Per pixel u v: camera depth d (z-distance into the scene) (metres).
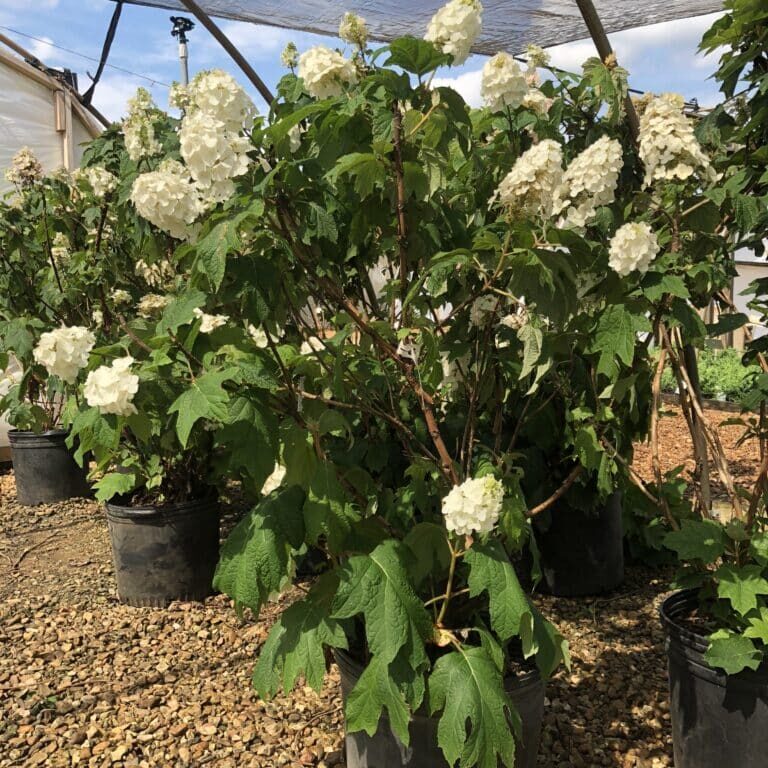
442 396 2.75
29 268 4.82
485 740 1.77
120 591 3.75
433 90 1.84
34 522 5.07
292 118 1.71
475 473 2.23
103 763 2.50
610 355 1.99
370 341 2.22
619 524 3.75
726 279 2.50
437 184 1.92
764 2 2.34
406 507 2.28
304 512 1.88
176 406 1.70
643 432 3.29
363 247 2.16
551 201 1.83
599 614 3.50
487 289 1.89
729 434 7.09
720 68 2.69
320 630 1.99
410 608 1.84
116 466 4.05
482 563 1.88
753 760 2.11
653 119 1.92
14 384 5.37
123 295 4.14
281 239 1.83
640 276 1.94
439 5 3.94
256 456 1.77
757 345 2.49
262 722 2.70
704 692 2.18
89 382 1.74
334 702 2.81
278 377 1.92
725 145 2.82
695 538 2.30
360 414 2.78
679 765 2.31
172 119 3.87
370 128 1.93
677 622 2.40
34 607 3.71
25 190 4.52
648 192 2.46
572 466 3.46
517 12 4.00
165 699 2.87
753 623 2.09
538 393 3.17
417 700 1.83
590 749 2.49
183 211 1.74
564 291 1.83
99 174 3.86
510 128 2.36
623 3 3.85
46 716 2.76
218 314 2.36
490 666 1.87
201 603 3.71
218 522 3.86
